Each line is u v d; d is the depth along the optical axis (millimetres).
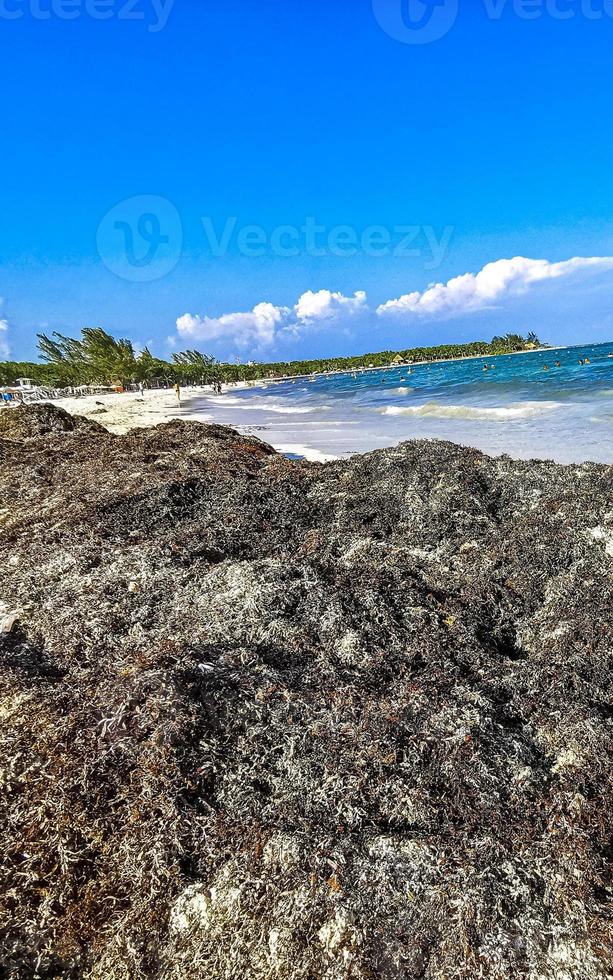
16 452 13141
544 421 16844
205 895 2793
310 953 2566
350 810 3012
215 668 3918
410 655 4418
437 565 6055
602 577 5340
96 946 2760
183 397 55781
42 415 17844
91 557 6195
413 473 8750
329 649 4414
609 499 6895
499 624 5047
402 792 3072
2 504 9234
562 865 2719
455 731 3396
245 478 9328
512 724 3727
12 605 5277
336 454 14594
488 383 35188
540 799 3051
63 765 3273
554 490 7664
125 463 10688
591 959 2408
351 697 3738
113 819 3078
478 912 2555
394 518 7551
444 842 2846
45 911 2803
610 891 2643
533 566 5801
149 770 3178
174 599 5145
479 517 7156
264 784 3211
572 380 30844
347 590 5121
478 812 2984
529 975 2404
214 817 3045
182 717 3393
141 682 3635
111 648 4512
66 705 3740
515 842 2842
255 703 3623
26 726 3564
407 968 2496
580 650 4328
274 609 4762
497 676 4215
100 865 2963
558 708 3758
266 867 2805
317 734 3426
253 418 26438
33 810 3102
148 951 2717
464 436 15367
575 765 3234
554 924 2531
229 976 2600
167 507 7812
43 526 7422
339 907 2637
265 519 7438
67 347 91000
